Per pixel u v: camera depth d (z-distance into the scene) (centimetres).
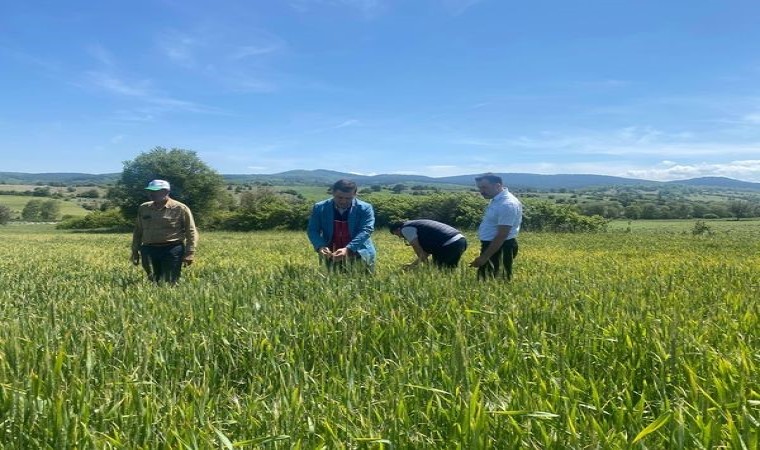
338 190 808
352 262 788
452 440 265
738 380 329
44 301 705
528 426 273
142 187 6894
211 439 271
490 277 743
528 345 405
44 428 279
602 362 389
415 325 476
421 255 855
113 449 263
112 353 407
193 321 499
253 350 421
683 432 246
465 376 326
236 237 4469
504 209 788
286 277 739
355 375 377
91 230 7619
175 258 952
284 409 294
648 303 589
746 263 1493
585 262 1573
